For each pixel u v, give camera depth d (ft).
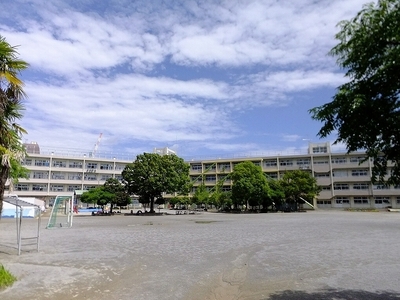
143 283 24.58
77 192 172.55
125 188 146.10
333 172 206.49
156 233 61.62
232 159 234.38
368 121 14.01
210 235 57.67
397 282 24.61
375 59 13.32
